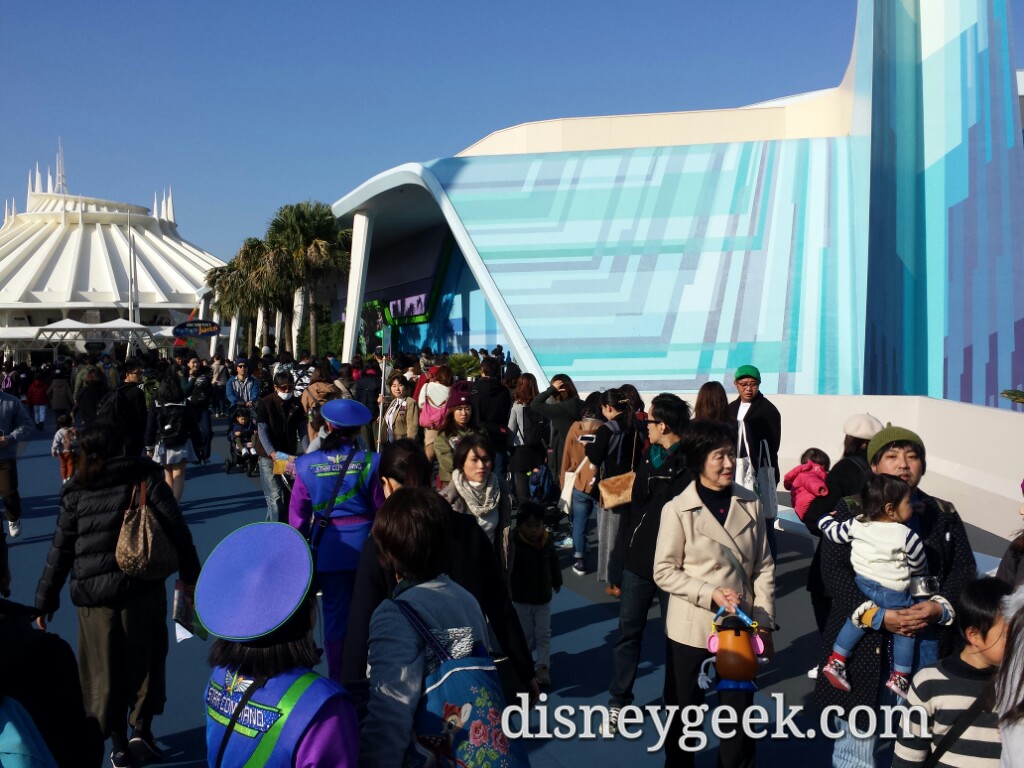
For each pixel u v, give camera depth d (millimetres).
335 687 2494
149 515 4633
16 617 2641
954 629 4246
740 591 4262
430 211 29141
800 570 8766
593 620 7461
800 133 24547
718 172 20797
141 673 4836
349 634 3465
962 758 3027
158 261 108000
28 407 31484
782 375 17547
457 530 3725
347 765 2430
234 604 2506
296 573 2535
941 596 4070
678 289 19078
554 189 21312
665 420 5742
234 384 16312
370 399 15047
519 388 10695
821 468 5746
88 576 4633
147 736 4875
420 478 4633
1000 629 2982
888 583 3982
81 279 100438
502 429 10094
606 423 7645
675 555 4305
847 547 4227
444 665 2830
